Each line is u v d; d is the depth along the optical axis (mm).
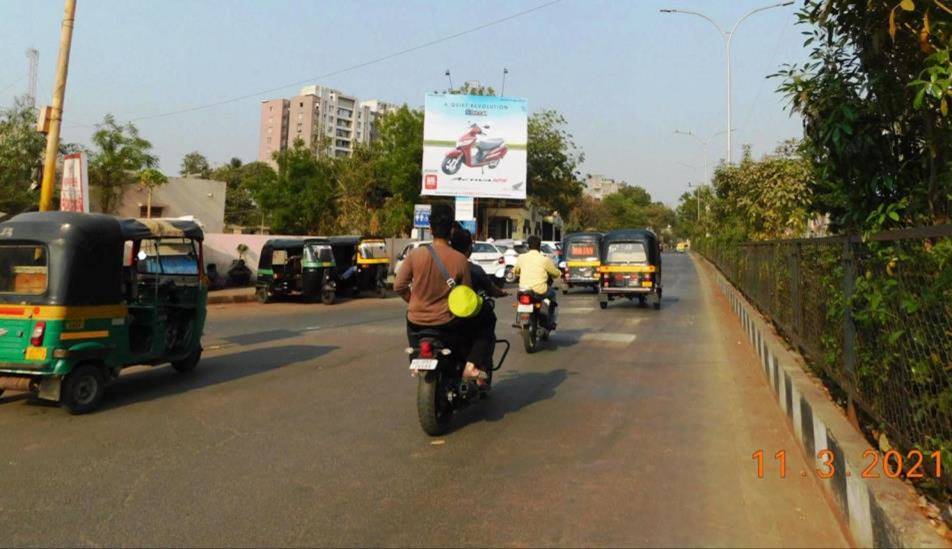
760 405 6961
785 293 8250
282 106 129000
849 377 4793
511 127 35906
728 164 22375
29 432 6094
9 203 26188
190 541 3785
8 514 4184
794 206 15297
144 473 4945
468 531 3898
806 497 4402
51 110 11633
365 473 4926
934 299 3211
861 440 4055
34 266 6777
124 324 7383
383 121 44781
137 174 32625
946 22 4125
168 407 7031
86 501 4395
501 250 30266
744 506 4250
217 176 76188
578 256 24203
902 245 3672
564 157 48500
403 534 3863
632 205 114188
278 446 5613
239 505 4309
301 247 19828
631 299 19531
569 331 13227
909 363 3564
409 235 42719
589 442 5680
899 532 2908
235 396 7547
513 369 9156
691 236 73000
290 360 9930
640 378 8469
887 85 5078
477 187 35656
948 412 3086
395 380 8414
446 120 35438
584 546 3691
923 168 5160
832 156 5617
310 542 3768
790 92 5691
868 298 4152
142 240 8016
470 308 5781
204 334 12836
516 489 4574
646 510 4188
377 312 17594
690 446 5535
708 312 17109
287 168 42188
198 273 9000
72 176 10336
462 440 5770
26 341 6594
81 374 6777
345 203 42531
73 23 11773
